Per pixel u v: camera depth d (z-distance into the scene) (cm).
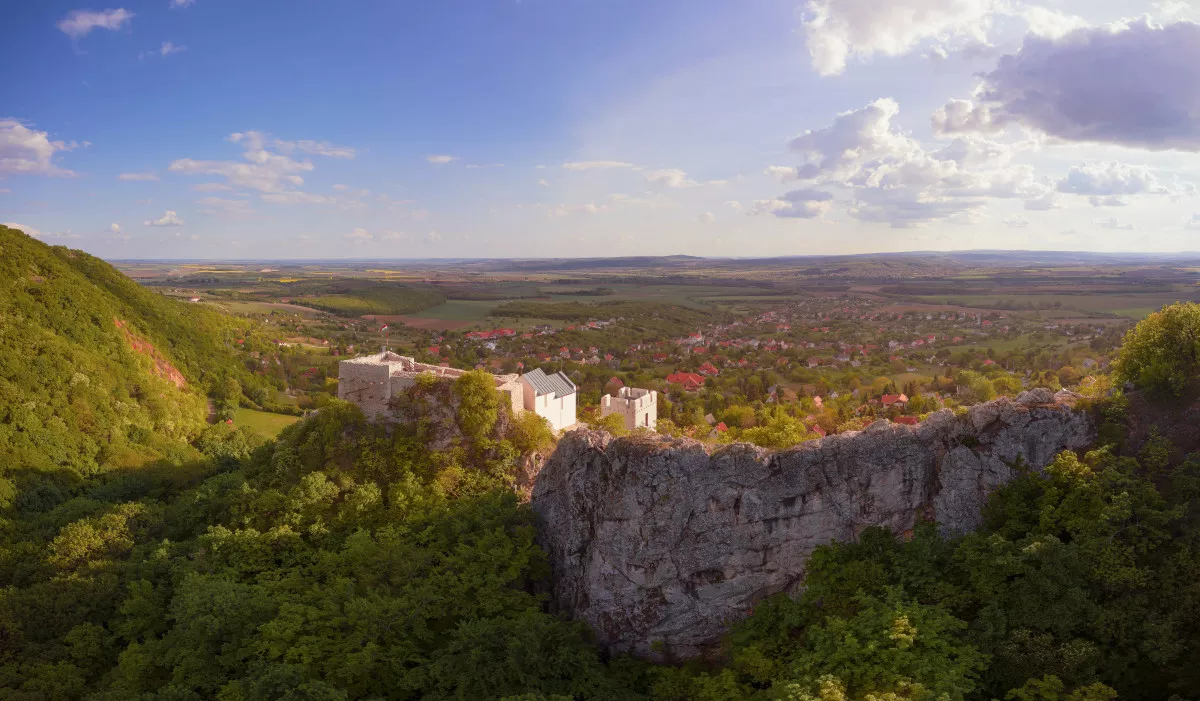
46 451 9112
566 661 4216
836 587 4188
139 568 5681
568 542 5316
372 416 7056
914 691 3127
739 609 4703
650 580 4791
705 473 4772
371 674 4153
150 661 4397
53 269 13100
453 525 5500
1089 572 3712
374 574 4931
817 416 12925
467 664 3966
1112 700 3362
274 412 15588
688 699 4038
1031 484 4247
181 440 11994
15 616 5084
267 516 6219
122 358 12481
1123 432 4309
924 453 4619
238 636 4434
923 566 4084
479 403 6775
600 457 5241
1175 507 3775
